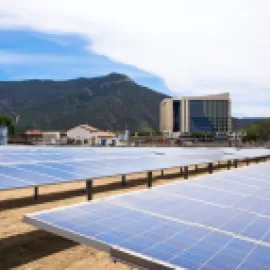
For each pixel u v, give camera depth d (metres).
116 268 8.98
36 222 6.05
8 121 93.62
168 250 4.71
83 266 9.05
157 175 28.36
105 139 76.81
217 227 5.74
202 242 5.02
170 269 4.16
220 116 178.75
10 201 16.34
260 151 45.16
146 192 8.20
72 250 10.15
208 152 37.00
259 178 11.95
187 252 4.65
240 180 11.10
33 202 16.30
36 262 9.19
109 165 17.31
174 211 6.65
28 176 12.20
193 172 31.92
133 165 18.09
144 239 5.13
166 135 136.50
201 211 6.74
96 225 5.75
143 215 6.31
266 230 5.67
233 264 4.28
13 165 14.70
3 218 13.23
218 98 178.12
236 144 89.00
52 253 9.88
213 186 9.57
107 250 4.95
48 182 11.52
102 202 7.12
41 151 27.64
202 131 177.75
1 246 10.24
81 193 18.97
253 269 4.14
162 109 191.00
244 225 5.91
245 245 4.93
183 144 86.00
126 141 86.50
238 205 7.41
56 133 105.31
